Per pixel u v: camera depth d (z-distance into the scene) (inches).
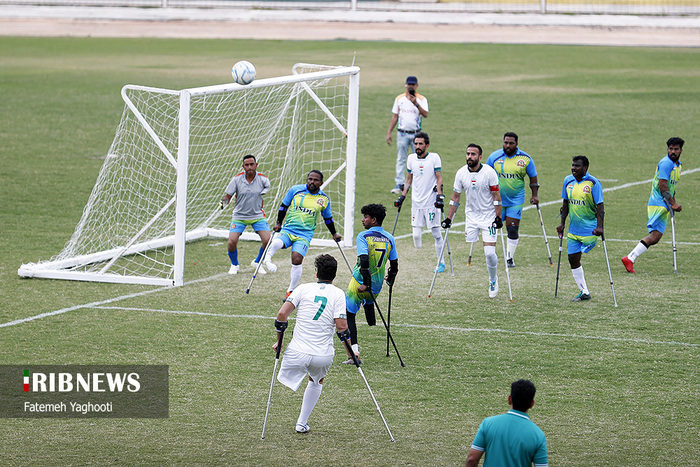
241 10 7824.8
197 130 2866.6
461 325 1653.5
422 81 5032.0
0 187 2876.5
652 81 4985.2
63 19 7731.3
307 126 3870.6
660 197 1979.6
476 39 6683.1
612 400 1304.1
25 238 2310.5
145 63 5674.2
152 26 7460.6
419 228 2071.9
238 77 2010.3
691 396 1317.7
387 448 1154.7
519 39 6653.5
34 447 1152.8
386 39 6712.6
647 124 3951.8
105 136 3737.7
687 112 4175.7
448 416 1255.5
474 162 1811.0
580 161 1748.3
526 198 2817.4
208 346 1535.4
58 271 1969.7
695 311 1727.4
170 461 1113.4
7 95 4616.1
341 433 1202.6
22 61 5812.0
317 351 1170.0
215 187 2758.4
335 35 6904.5
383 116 4146.2
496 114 4170.8
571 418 1243.2
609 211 2635.3
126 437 1186.0
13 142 3595.0
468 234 1854.1
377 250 1455.5
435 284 1942.7
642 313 1717.5
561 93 4675.2
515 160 2017.7
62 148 3506.4
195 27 7377.0
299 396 1334.9
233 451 1144.2
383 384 1374.3
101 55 6072.8
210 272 2053.4
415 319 1690.5
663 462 1111.6
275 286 1931.6
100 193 2409.0
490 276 1824.6
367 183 3002.0
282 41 6658.5
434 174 2036.2
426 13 7564.0
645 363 1450.5
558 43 6501.0
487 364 1453.0
